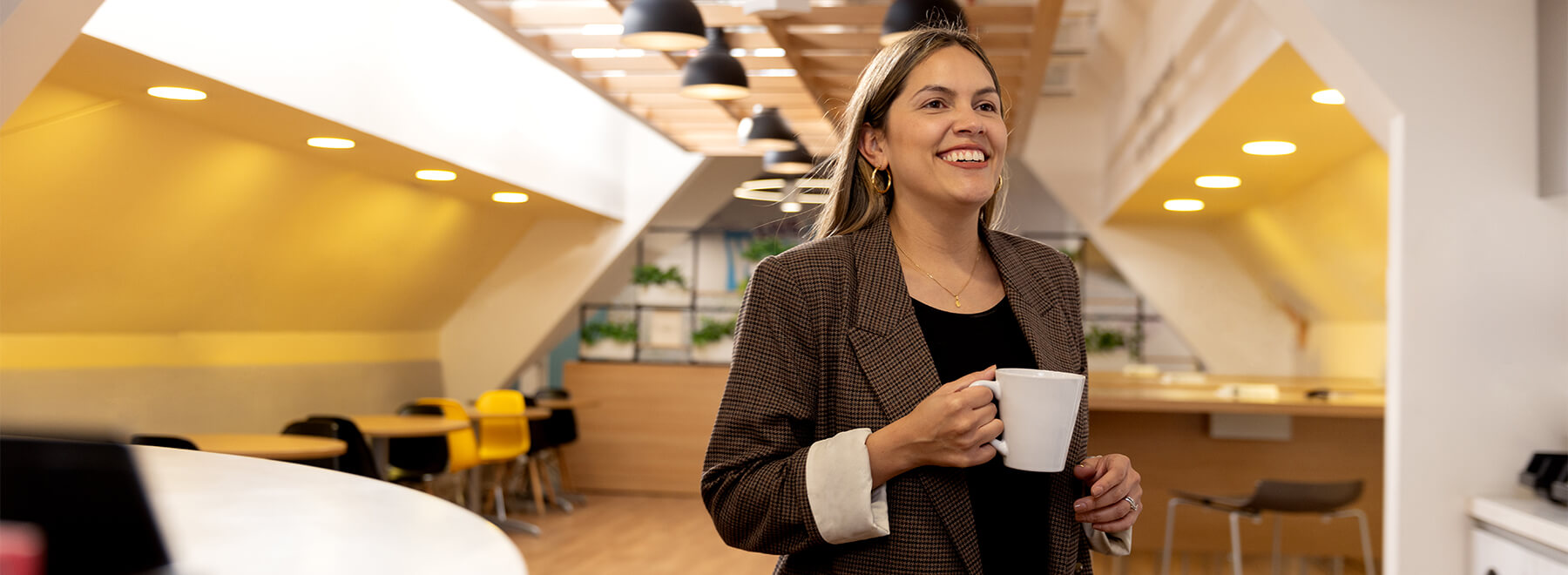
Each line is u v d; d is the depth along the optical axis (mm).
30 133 3924
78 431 575
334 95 4582
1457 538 2666
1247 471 5094
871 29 4805
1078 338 1273
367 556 577
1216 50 4359
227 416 6031
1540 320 2660
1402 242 2689
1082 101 8516
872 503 1047
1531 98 2682
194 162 4754
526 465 8156
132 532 526
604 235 8359
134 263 5039
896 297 1148
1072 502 1171
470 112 5797
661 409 8531
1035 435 996
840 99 5605
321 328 7113
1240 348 8820
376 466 5410
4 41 2168
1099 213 8516
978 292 1219
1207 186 6500
